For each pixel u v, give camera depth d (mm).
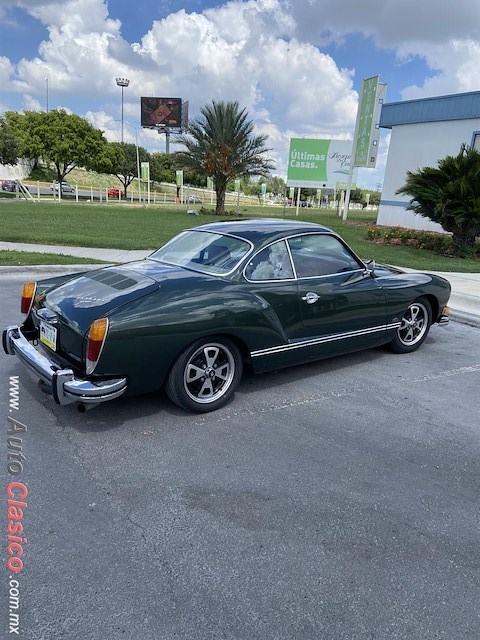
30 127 46562
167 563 2363
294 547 2512
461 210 13289
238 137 30109
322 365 5273
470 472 3293
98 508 2742
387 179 22453
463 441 3715
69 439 3461
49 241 12648
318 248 4637
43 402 3982
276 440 3586
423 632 2047
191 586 2232
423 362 5527
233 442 3527
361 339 4988
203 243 4469
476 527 2734
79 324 3398
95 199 51219
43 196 48188
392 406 4289
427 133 20281
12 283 8203
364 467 3287
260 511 2781
